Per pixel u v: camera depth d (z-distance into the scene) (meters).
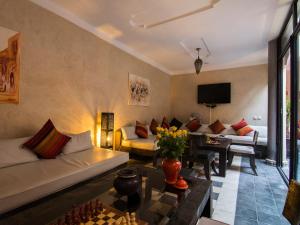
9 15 2.27
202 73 6.30
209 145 3.27
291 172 2.72
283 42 3.52
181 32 3.54
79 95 3.23
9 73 2.28
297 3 2.54
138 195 1.52
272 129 3.87
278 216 1.97
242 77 5.63
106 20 3.17
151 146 3.59
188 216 1.19
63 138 2.56
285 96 3.73
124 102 4.38
